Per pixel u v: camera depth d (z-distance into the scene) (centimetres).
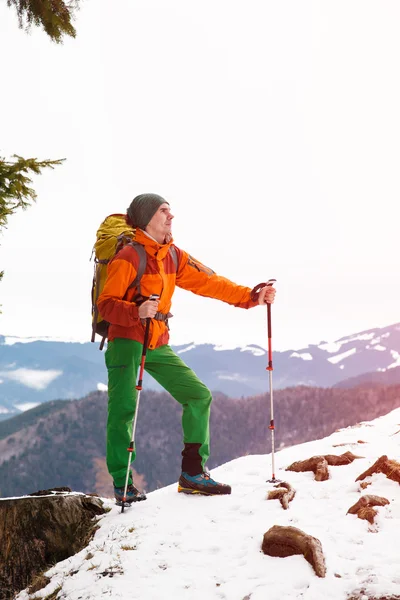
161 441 18200
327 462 471
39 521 437
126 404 439
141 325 439
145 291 437
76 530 434
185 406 449
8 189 490
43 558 427
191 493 446
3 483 18075
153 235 442
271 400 467
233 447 19038
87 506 449
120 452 441
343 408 17525
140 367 428
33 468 18850
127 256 429
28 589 390
